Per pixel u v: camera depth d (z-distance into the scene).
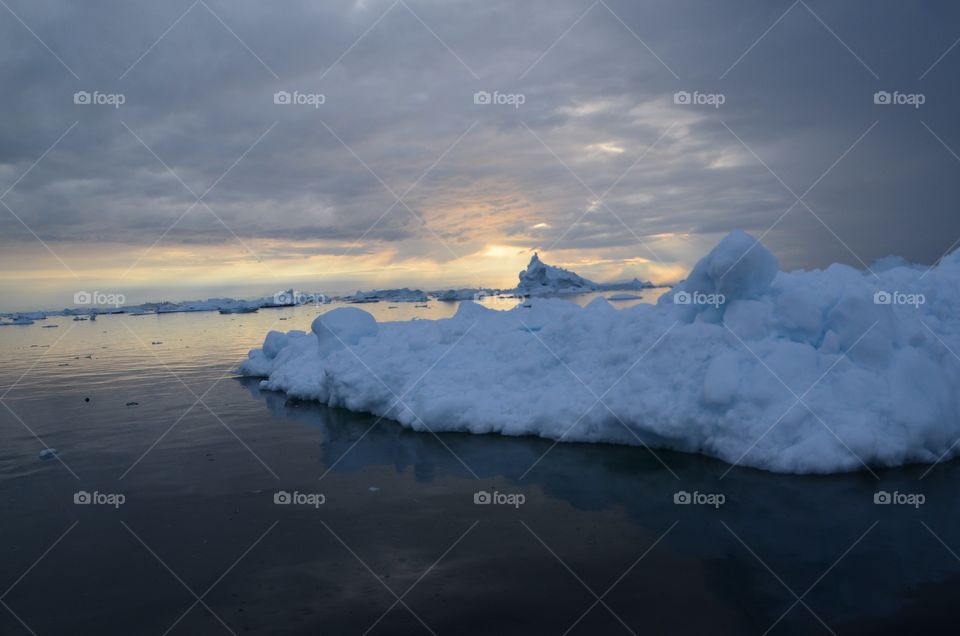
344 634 3.69
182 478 6.74
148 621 3.90
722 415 6.74
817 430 6.31
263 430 8.78
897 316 7.05
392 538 5.06
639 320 8.14
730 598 3.99
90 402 11.19
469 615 3.87
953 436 6.46
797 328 7.11
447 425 8.45
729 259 7.25
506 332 9.90
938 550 4.54
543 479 6.38
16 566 4.73
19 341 25.08
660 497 5.75
